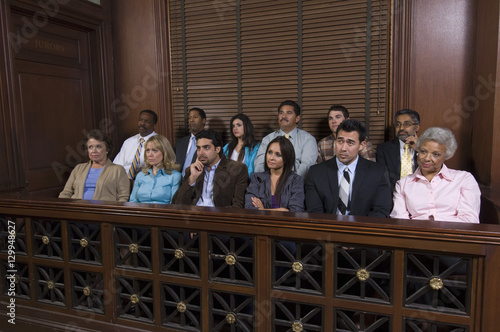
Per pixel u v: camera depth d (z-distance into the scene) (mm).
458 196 2037
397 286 1454
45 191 3322
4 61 2879
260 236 1619
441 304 1707
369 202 2172
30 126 3172
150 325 1839
